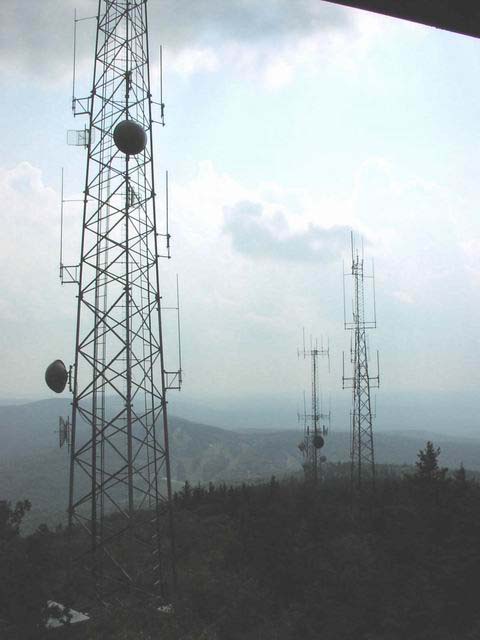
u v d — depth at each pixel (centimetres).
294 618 2166
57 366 2044
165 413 2130
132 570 2122
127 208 2106
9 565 1659
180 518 3581
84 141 2128
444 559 2331
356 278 4962
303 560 2572
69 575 1980
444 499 2856
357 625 2038
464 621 2092
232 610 2139
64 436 2048
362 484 4816
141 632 1756
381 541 2739
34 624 1545
